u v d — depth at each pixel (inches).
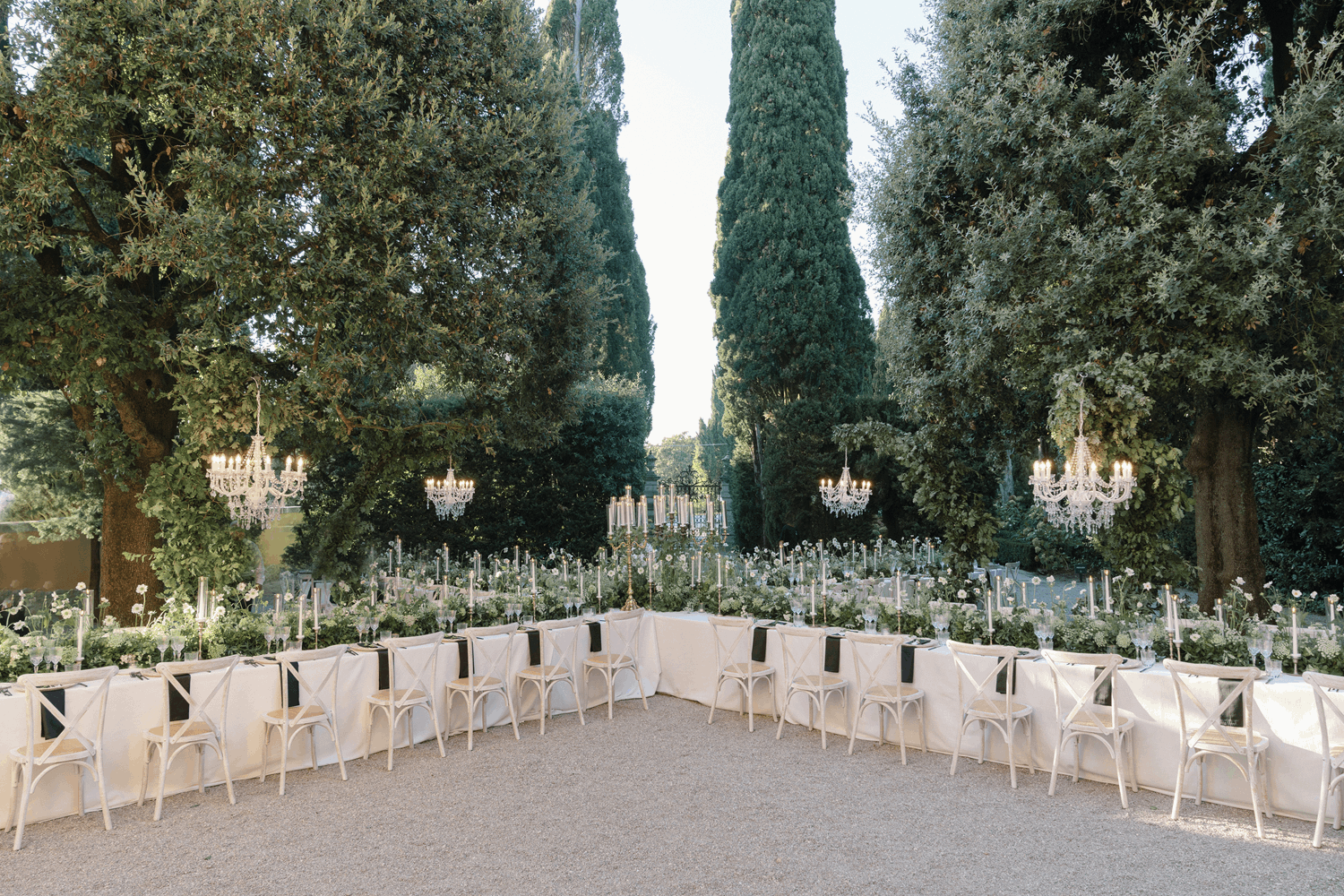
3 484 427.2
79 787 191.3
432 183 315.0
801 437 689.6
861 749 244.5
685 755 238.8
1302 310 282.5
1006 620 247.4
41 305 297.1
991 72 322.7
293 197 287.1
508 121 349.7
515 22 366.6
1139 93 282.5
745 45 783.7
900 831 179.2
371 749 239.6
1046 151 304.8
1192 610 254.1
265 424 284.4
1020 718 216.5
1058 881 152.5
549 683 277.4
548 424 446.6
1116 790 204.1
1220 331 274.4
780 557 411.8
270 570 510.3
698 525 371.2
